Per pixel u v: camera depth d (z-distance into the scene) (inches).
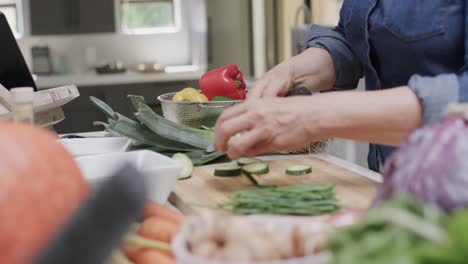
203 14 201.2
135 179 21.7
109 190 20.6
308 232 26.0
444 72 59.5
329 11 174.2
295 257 25.8
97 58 205.0
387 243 19.8
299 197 45.1
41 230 25.3
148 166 45.9
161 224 34.4
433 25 58.8
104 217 19.9
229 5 195.5
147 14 206.5
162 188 44.4
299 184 53.7
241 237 25.5
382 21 62.6
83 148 61.1
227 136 47.5
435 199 24.9
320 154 65.1
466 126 26.4
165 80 184.1
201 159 61.2
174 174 44.5
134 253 33.7
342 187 52.2
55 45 202.5
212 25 199.3
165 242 34.2
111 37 205.0
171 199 52.1
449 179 24.7
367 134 46.1
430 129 27.1
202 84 75.0
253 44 184.9
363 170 58.0
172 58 209.2
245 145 47.1
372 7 63.6
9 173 25.3
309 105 46.9
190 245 26.7
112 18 203.5
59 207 26.4
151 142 62.9
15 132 27.6
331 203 44.7
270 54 179.0
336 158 63.3
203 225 26.3
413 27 60.1
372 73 65.9
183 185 54.1
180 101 67.0
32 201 25.4
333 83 68.2
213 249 25.7
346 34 68.2
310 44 69.2
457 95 44.0
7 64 67.4
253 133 47.1
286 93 63.7
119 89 159.9
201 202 48.9
